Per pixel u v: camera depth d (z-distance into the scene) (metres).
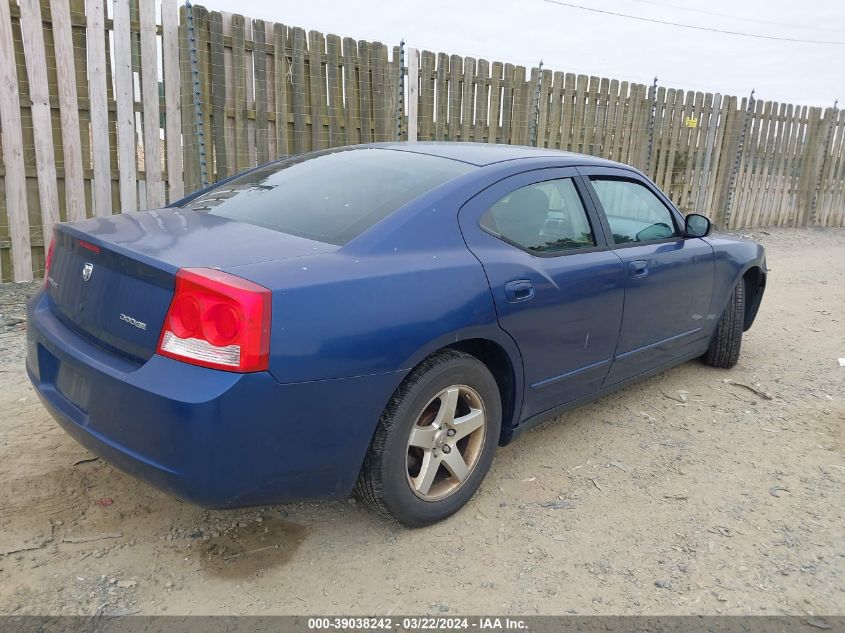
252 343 2.15
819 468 3.64
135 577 2.52
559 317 3.24
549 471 3.49
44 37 5.84
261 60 6.73
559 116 9.89
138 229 2.69
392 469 2.64
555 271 3.22
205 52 6.45
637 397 4.54
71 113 6.00
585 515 3.09
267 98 6.87
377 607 2.44
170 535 2.77
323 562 2.67
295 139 7.13
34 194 6.06
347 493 2.62
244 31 6.60
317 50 7.09
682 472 3.54
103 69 6.05
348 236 2.68
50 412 2.63
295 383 2.26
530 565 2.71
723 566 2.76
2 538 2.66
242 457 2.22
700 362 5.33
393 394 2.61
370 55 7.56
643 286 3.79
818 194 14.80
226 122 6.65
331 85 7.29
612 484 3.38
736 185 12.91
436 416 2.81
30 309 2.90
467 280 2.78
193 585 2.50
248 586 2.51
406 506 2.75
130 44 6.11
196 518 2.90
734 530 3.02
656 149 11.44
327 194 3.05
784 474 3.56
